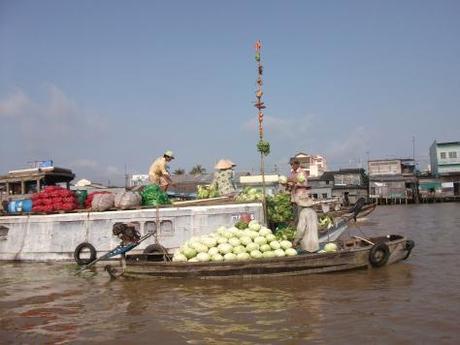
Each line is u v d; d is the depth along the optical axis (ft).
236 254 33.47
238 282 31.55
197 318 23.54
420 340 19.27
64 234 45.65
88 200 47.60
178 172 225.15
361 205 52.42
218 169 49.16
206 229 41.73
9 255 47.24
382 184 211.61
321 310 24.08
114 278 34.88
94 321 23.88
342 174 211.61
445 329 20.54
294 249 34.58
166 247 42.22
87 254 44.32
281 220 41.91
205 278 32.24
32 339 21.36
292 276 32.60
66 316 25.03
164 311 25.14
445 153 218.18
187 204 43.39
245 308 24.98
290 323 22.06
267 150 40.57
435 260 39.52
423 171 255.91
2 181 59.06
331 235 49.14
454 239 57.36
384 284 29.78
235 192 47.37
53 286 33.55
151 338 20.84
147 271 33.35
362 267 34.50
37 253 46.42
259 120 40.14
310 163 226.17
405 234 67.31
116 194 45.42
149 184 46.26
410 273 33.35
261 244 33.88
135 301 27.63
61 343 20.71
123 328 22.48
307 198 35.27
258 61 39.58
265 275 32.17
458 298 25.86
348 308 24.34
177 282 32.19
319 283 30.50
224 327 21.88
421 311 23.39
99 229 44.39
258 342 19.69
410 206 187.21
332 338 19.81
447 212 130.62
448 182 214.28
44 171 58.03
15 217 47.83
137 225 43.19
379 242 38.55
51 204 46.65
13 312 26.21
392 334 20.07
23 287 33.58
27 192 58.44
